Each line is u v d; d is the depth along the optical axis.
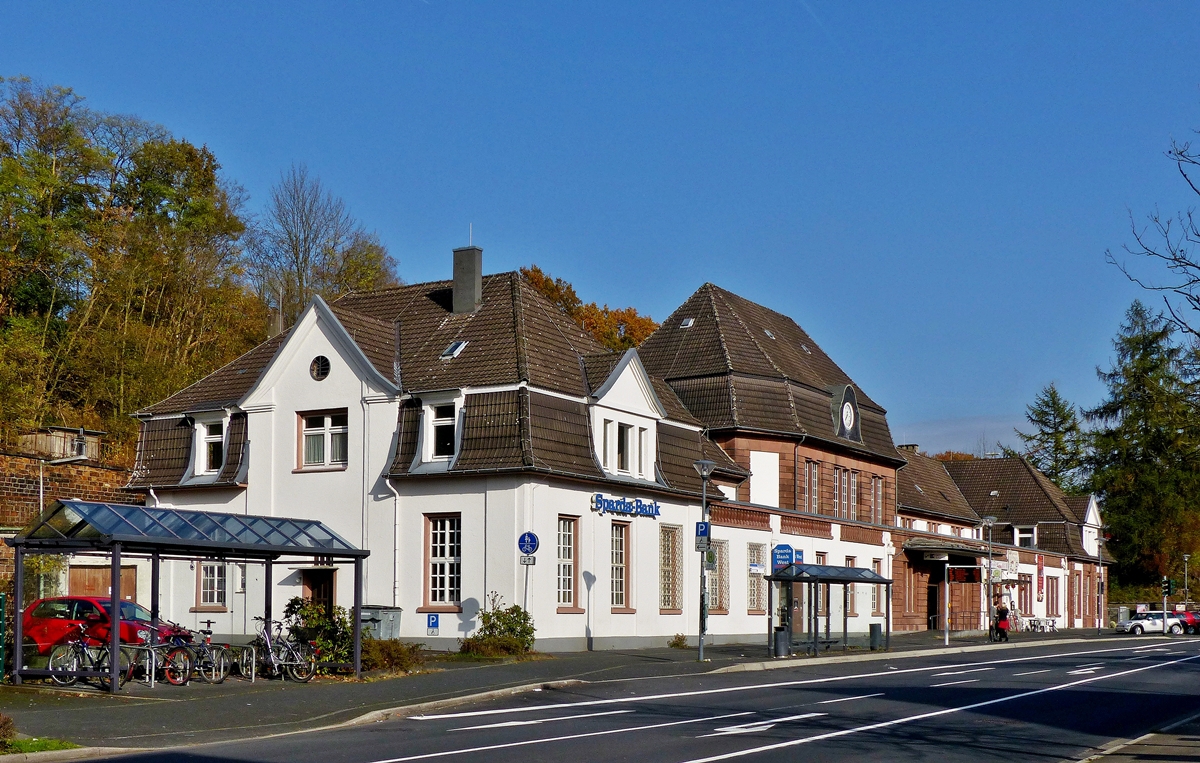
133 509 24.25
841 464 54.66
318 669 26.73
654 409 39.34
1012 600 74.62
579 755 15.60
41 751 15.61
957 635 58.84
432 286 40.84
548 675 27.36
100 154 57.06
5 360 46.94
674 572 39.75
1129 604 95.31
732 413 49.06
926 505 70.44
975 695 25.27
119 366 52.47
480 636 32.28
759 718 20.31
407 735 18.02
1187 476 94.00
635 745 16.66
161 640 26.20
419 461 34.59
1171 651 48.31
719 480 44.84
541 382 34.47
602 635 35.78
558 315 40.12
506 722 19.69
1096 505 90.94
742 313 55.16
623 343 75.62
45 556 34.81
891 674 31.08
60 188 55.69
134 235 56.28
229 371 41.03
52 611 29.42
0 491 35.59
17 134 55.19
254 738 18.05
